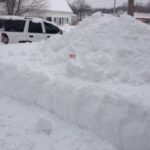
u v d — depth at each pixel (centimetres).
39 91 658
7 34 1562
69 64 678
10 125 563
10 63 807
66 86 598
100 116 510
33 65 786
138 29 786
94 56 712
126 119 472
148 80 618
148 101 481
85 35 824
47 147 483
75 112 558
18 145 491
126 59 677
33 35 1548
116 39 753
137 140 446
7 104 680
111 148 468
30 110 634
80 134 519
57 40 927
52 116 596
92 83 595
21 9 3672
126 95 506
